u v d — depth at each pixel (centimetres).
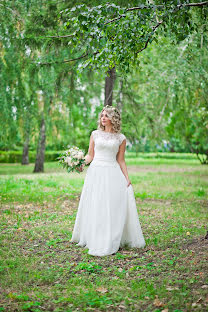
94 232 453
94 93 1274
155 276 372
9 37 812
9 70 1069
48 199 868
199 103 1212
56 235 533
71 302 310
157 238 513
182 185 1241
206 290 327
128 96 1020
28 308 295
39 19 735
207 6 434
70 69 762
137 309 298
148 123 1402
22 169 2120
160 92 1181
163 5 426
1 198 859
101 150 480
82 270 390
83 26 439
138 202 870
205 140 2102
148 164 2570
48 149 3194
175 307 301
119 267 403
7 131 1337
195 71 941
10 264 403
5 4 775
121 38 471
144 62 1016
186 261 409
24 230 555
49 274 372
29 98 1267
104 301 311
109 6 429
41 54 848
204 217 677
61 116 1473
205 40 754
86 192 483
